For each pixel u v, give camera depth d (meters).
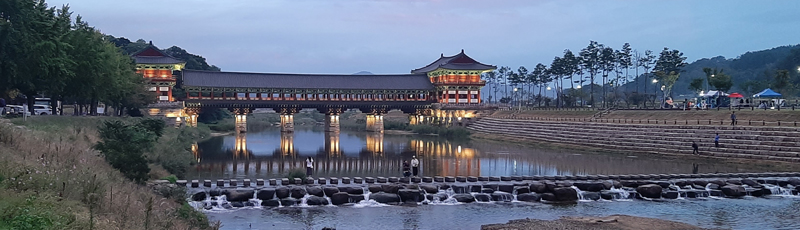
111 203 27.23
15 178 26.50
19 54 62.97
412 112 166.62
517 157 85.00
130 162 41.00
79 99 94.56
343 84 154.50
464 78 159.50
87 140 53.72
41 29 65.88
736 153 76.06
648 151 88.00
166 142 72.12
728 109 101.69
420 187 47.81
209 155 86.00
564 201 48.38
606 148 95.50
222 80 142.62
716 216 42.75
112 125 46.72
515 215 42.44
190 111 138.25
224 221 39.31
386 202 46.09
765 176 56.38
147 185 41.00
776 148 72.06
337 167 71.56
